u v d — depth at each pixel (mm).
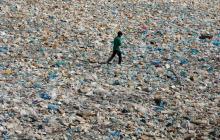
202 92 34625
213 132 27078
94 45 46250
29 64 39594
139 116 29359
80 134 26500
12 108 29188
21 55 42062
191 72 39281
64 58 42000
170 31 53125
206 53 45094
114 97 32625
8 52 42469
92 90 33750
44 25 52281
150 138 26266
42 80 35562
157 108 30828
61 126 27391
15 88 33250
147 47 46562
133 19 57812
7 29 49844
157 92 34031
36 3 61406
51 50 44031
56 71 38094
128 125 27875
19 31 49469
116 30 52438
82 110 29922
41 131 26656
